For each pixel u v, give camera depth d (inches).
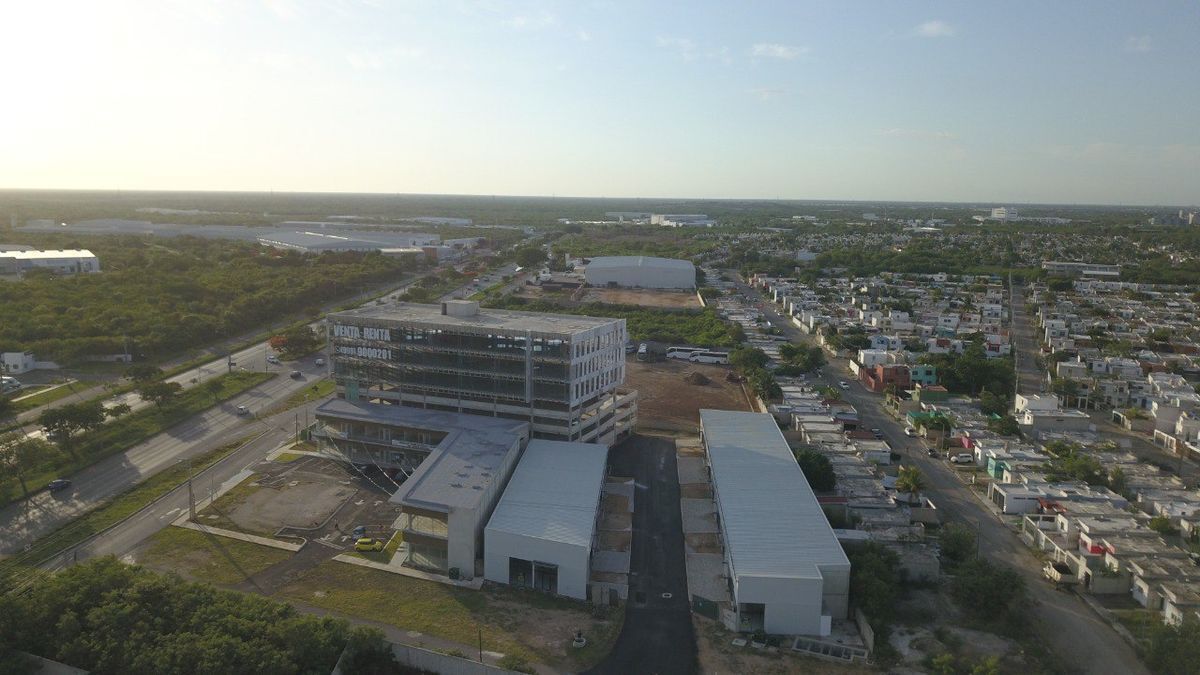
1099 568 3782.0
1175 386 7116.1
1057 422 6043.3
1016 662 3161.9
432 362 5487.2
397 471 5078.7
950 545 4013.3
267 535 4160.9
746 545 3681.1
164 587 3245.6
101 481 4815.5
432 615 3454.7
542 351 5172.2
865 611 3408.0
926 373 7386.8
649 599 3641.7
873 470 4997.5
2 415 5782.5
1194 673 2933.1
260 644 2898.6
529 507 4015.8
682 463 5408.5
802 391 6943.9
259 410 6348.4
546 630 3361.2
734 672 3093.0
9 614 2989.7
